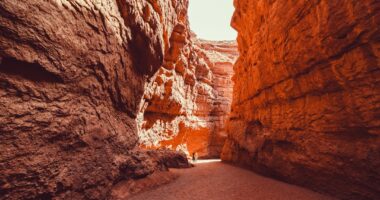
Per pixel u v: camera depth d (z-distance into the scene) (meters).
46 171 4.36
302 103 8.69
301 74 8.38
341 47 6.20
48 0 4.48
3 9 3.68
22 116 4.00
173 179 10.48
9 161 3.73
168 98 21.14
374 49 5.33
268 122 11.52
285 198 7.03
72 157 5.13
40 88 4.43
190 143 31.58
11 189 3.75
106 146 6.77
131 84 9.09
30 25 4.12
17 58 3.95
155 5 10.15
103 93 6.82
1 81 3.75
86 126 5.71
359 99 6.00
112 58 7.19
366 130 5.96
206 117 33.91
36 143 4.23
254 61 12.94
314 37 7.11
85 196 5.46
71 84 5.26
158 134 21.09
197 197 7.31
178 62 23.88
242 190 8.23
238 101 17.23
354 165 6.26
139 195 7.39
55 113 4.71
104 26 6.54
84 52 5.66
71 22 5.16
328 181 7.22
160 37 11.12
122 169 7.76
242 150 15.64
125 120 8.84
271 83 10.87
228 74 39.44
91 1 5.86
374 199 5.68
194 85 29.64
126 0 7.61
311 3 7.13
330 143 7.16
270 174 10.96
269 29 10.34
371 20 5.21
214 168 14.73
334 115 6.95
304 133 8.48
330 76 6.88
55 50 4.70
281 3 9.10
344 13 5.85
